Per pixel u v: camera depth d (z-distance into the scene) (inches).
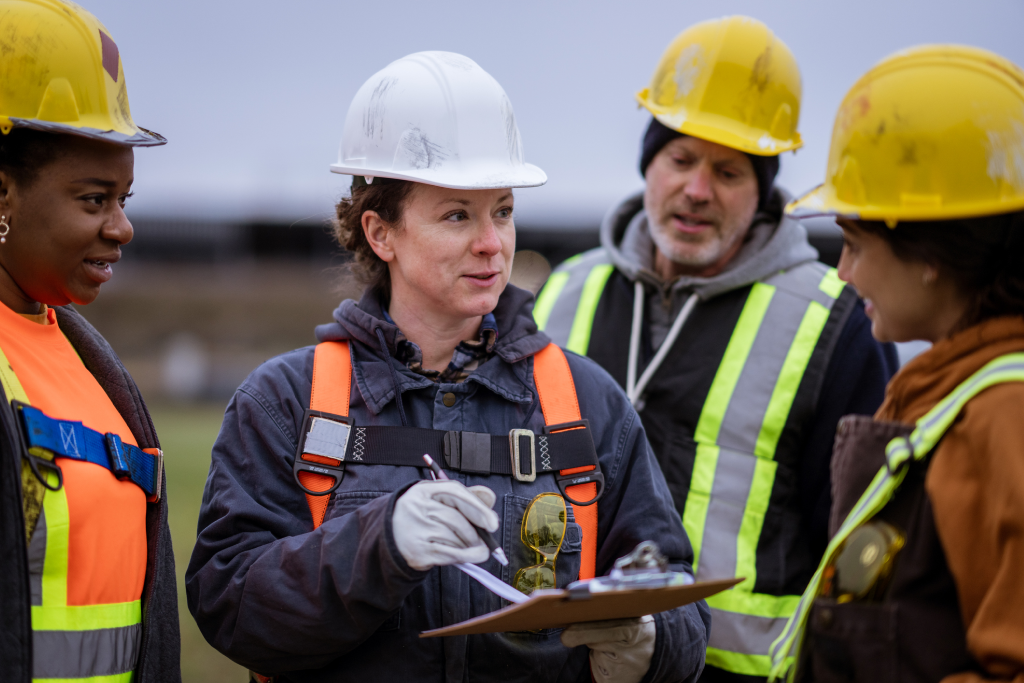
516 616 56.7
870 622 55.2
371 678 69.4
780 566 98.3
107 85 67.2
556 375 77.6
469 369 77.5
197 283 719.1
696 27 108.0
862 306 102.7
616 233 118.8
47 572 60.9
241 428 73.9
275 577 67.8
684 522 99.7
